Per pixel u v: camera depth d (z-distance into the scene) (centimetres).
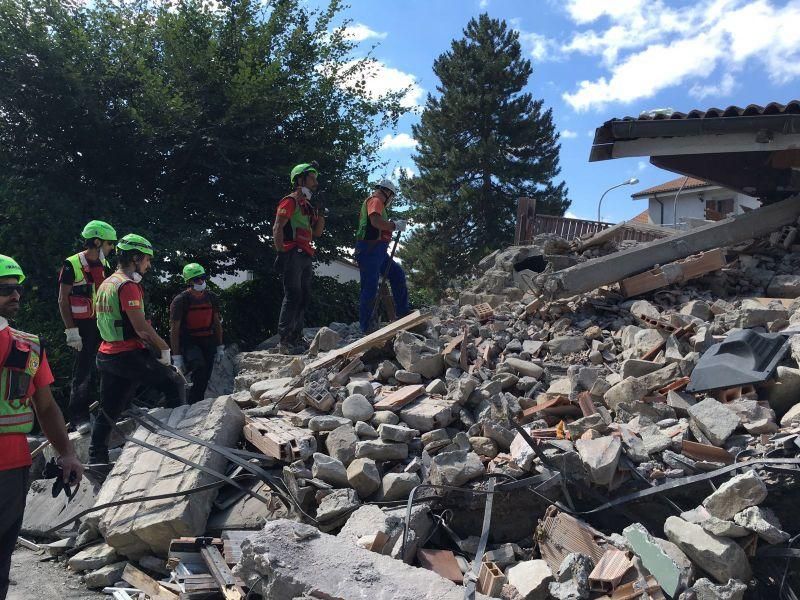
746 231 702
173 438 502
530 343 601
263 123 1164
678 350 516
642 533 346
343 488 425
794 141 661
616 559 345
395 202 1335
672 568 328
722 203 2414
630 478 397
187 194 1192
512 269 865
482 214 3008
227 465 490
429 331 616
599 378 500
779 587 344
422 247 3028
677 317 563
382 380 557
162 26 1130
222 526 445
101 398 536
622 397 464
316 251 1243
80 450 592
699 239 692
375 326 729
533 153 3020
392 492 412
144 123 1037
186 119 1081
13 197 894
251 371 705
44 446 612
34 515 532
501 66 2991
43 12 990
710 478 378
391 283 751
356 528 375
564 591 333
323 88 1227
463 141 3059
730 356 463
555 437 436
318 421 479
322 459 436
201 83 1131
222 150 1112
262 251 1223
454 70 3088
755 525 332
